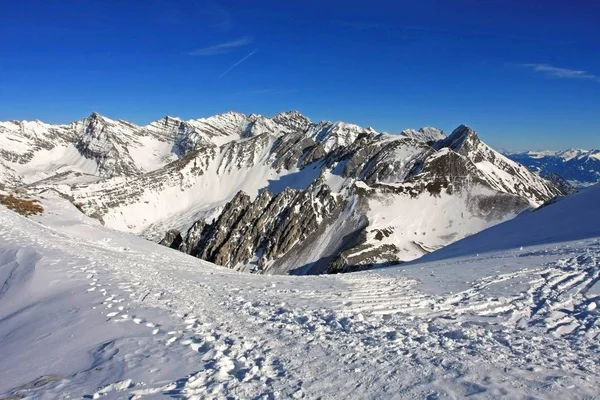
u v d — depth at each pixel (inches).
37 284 802.2
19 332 596.1
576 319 607.5
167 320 609.3
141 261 1311.5
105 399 361.1
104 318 604.7
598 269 893.8
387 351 481.4
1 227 1280.8
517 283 853.2
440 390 364.2
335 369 424.5
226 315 667.4
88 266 975.6
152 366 431.8
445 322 620.7
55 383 407.5
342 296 832.3
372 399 355.3
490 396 346.6
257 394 367.2
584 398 346.0
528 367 418.9
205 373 410.9
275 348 498.6
